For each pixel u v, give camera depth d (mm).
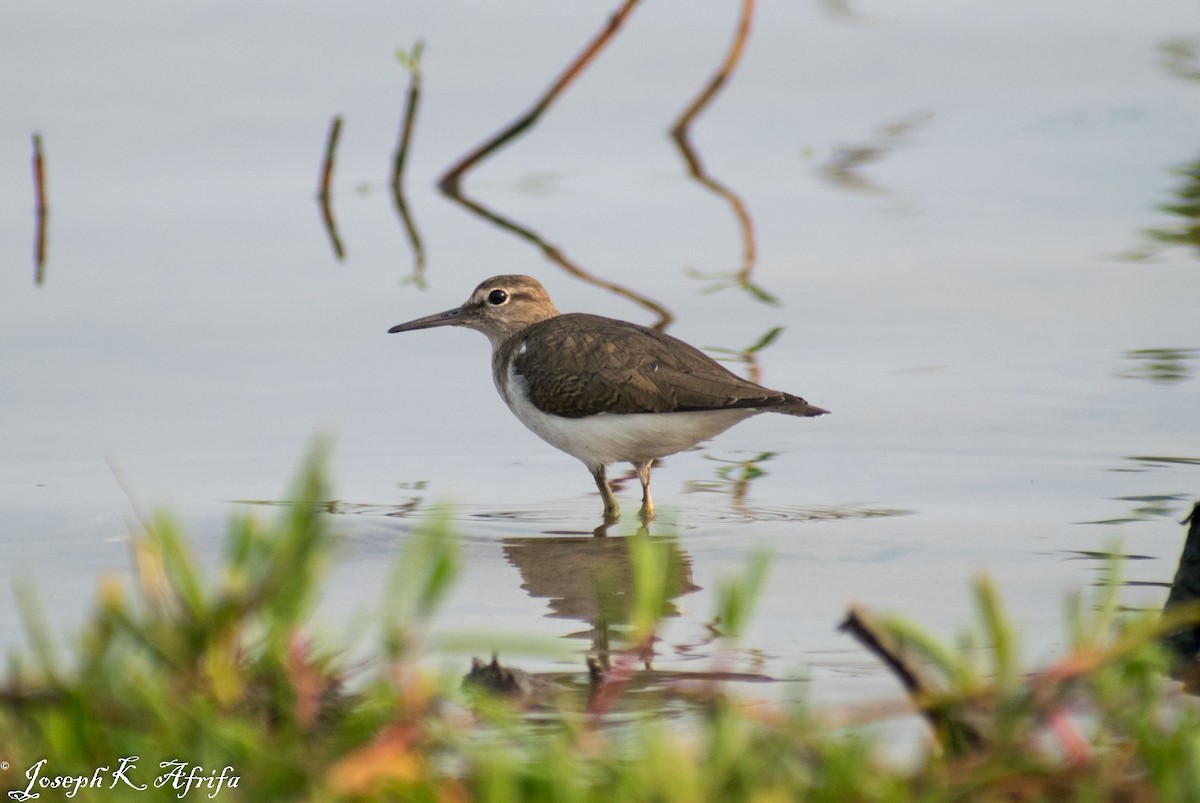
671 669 8930
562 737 6770
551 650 5543
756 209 20750
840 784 5297
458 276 18578
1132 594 10156
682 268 18672
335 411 14883
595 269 18719
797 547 11539
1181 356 15477
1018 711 5781
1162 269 17875
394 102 24281
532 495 13258
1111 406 14336
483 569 11211
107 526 12008
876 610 10000
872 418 14414
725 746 5426
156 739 5340
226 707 5379
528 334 14156
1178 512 11969
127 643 5562
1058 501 12352
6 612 10102
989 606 5719
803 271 18453
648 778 5277
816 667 8938
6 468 13273
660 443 13172
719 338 16453
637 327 13945
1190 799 5434
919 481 13000
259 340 16594
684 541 11891
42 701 5473
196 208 20859
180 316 17141
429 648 5531
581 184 21969
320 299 17828
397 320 17281
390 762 5266
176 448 13805
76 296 17609
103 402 14812
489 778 5148
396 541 11773
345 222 20484
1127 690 6090
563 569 11211
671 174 22312
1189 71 25094
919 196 20938
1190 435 13617
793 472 13516
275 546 5262
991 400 14648
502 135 22641
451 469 13789
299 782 5305
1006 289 17562
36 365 15680
